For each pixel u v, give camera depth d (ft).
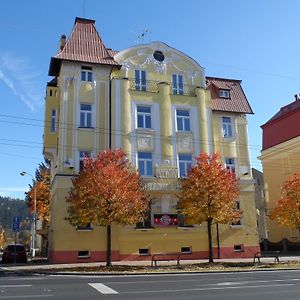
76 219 76.23
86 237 89.25
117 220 75.92
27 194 161.38
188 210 83.35
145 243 92.94
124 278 58.54
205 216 82.69
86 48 100.78
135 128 98.63
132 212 77.30
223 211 82.58
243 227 102.42
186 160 101.81
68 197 83.82
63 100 94.84
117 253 89.92
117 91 98.89
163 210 95.86
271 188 147.43
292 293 41.09
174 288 45.39
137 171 88.17
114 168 77.92
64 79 95.86
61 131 93.20
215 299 37.24
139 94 100.99
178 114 104.12
